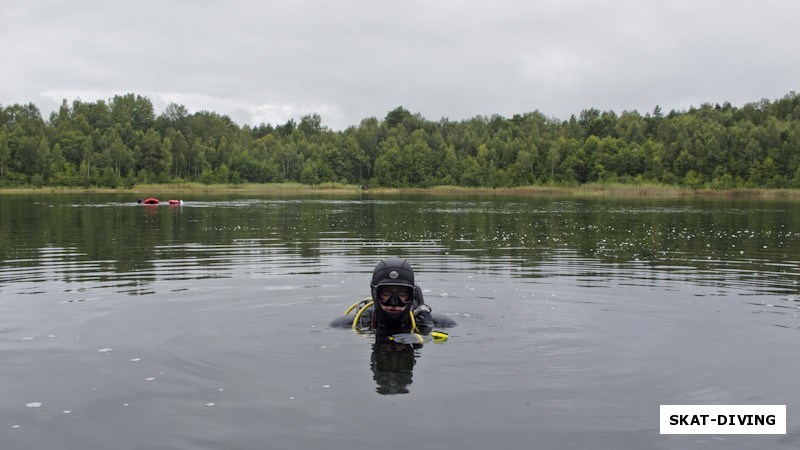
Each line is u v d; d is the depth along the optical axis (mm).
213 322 8359
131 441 4738
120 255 15391
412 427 4961
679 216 33312
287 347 7184
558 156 110062
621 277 12156
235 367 6441
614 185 93125
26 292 10414
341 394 5676
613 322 8422
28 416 5219
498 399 5566
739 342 7422
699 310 9156
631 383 5988
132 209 38062
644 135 133625
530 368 6430
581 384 5953
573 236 21156
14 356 6809
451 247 17531
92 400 5547
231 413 5242
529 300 9883
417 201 58312
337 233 22078
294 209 40219
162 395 5656
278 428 4941
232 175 122250
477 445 4648
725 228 24828
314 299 9914
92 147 113250
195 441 4727
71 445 4688
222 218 30062
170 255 15461
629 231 23266
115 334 7711
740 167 90812
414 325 7883
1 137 101938
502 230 23641
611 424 5035
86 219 28453
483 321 8484
